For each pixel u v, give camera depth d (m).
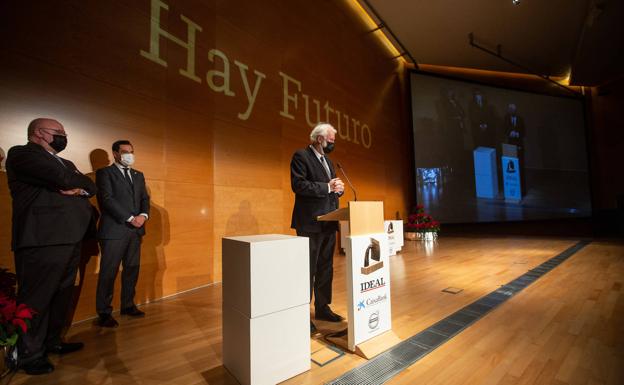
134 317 2.24
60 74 2.17
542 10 6.36
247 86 3.71
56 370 1.47
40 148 1.62
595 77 9.26
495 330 1.88
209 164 3.21
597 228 9.23
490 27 6.95
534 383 1.29
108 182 2.15
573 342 1.67
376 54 7.07
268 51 4.06
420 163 8.09
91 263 2.28
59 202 1.59
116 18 2.52
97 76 2.37
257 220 3.70
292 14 4.56
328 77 5.32
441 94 8.62
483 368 1.43
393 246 4.94
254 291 1.29
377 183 6.73
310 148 2.16
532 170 9.48
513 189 9.15
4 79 1.92
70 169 1.75
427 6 6.22
